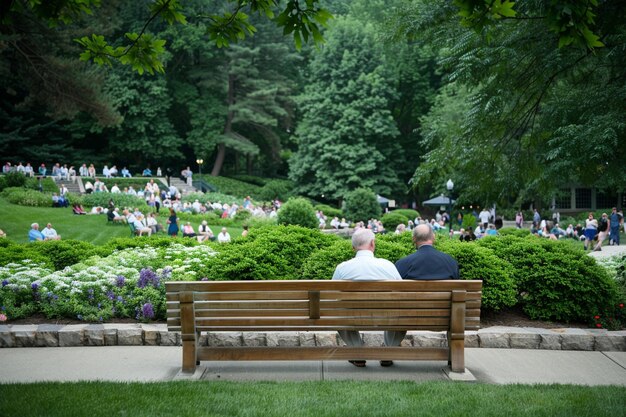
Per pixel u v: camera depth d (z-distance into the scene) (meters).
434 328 4.78
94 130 54.00
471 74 10.65
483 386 4.31
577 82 10.83
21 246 10.78
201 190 51.75
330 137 52.28
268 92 56.81
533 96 11.05
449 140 12.41
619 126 8.95
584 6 4.14
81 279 7.60
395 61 53.75
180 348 5.81
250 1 5.46
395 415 3.57
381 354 4.77
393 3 54.69
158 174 55.59
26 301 7.25
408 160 57.59
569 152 9.39
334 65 54.09
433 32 11.70
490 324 6.65
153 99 55.56
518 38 9.99
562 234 30.78
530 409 3.69
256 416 3.55
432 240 5.30
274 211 39.97
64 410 3.62
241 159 71.81
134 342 5.96
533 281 6.96
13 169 45.25
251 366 5.05
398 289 4.68
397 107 58.59
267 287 4.66
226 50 57.12
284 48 58.62
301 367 5.02
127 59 5.76
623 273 8.30
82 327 6.08
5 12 4.36
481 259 6.86
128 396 3.95
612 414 3.60
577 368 5.12
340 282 4.63
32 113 53.19
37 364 5.18
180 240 12.33
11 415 3.53
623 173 9.61
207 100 59.69
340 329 4.70
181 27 56.72
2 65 28.86
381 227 30.06
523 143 11.88
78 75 28.89
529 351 5.76
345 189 51.97
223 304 4.71
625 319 6.80
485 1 4.18
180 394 4.02
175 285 4.72
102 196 36.28
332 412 3.62
